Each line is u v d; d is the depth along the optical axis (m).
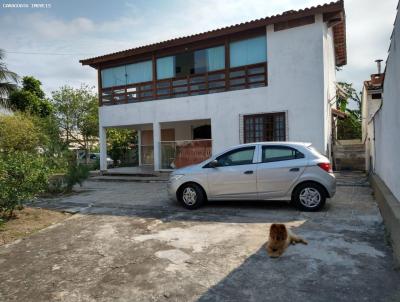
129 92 16.98
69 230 6.54
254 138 13.77
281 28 13.04
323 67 12.39
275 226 4.77
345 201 8.23
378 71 15.84
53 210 8.51
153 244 5.38
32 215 7.84
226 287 3.80
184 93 15.58
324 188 7.18
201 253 4.89
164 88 15.98
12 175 7.59
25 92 27.05
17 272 4.51
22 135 21.27
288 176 7.34
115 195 10.90
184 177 8.08
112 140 24.89
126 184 14.12
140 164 21.62
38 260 4.93
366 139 13.61
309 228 5.96
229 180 7.73
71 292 3.84
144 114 16.52
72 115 28.45
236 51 14.17
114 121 17.50
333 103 15.70
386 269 4.12
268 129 13.48
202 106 14.89
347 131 21.00
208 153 14.84
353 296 3.49
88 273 4.36
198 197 7.95
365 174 12.90
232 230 6.02
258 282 3.89
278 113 13.26
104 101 17.94
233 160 7.88
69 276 4.29
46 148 16.44
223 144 14.39
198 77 15.11
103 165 17.81
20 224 7.03
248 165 7.66
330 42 15.02
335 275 3.99
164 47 15.48
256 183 7.55
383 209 6.47
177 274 4.19
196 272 4.23
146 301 3.56
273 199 7.53
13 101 26.61
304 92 12.67
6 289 4.00
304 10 12.25
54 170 12.91
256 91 13.60
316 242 5.17
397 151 6.02
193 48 15.09
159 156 16.22
